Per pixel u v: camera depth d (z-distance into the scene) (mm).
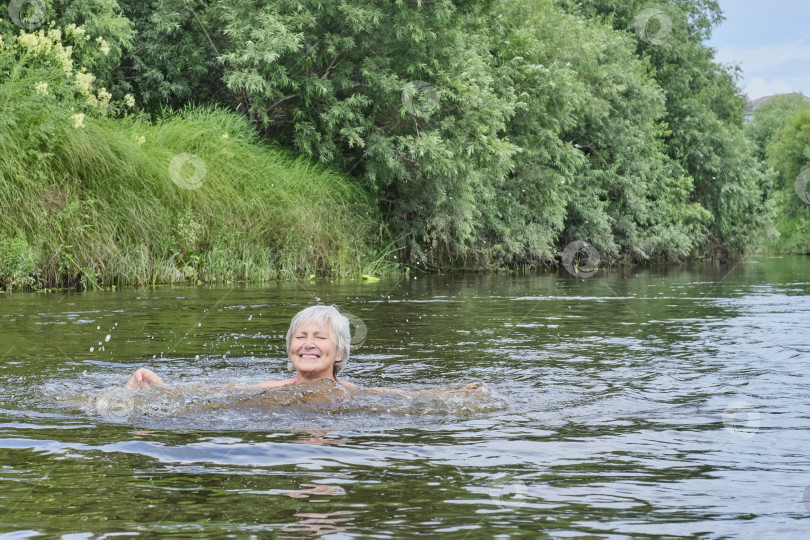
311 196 14789
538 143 19375
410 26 15094
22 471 2387
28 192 10906
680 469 2457
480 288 11992
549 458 2582
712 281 14625
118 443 2730
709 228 28469
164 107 16250
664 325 6895
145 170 12344
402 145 15539
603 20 28891
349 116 15211
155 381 3646
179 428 2975
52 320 6738
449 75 16141
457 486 2268
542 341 5750
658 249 24906
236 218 13320
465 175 16453
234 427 2992
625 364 4668
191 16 16156
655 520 1990
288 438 2824
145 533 1873
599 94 22641
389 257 16562
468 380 4117
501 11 20203
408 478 2340
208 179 13055
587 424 3104
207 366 4531
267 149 15359
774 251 38438
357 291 10727
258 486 2248
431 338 5895
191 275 12305
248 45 14469
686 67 29672
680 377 4234
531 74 18906
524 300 9609
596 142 23438
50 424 3027
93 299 8898
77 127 11656
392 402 3412
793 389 3877
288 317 7090
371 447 2709
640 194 23594
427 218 16844
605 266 22469
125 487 2234
